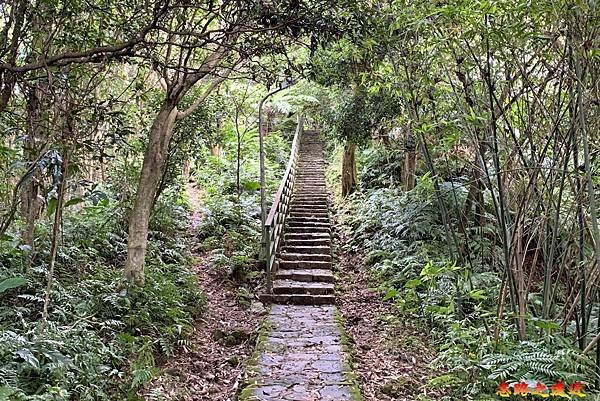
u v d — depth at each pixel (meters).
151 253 6.11
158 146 4.89
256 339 4.49
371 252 6.75
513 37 2.92
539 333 3.30
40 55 2.86
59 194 3.31
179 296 5.03
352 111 7.04
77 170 3.42
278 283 5.99
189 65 5.32
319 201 9.35
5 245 4.41
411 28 3.32
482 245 5.21
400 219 6.75
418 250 6.08
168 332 4.25
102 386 3.19
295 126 15.73
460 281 3.91
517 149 3.33
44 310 3.26
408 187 7.54
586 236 3.65
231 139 11.10
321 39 3.48
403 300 4.83
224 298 5.76
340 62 6.15
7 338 2.87
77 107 3.41
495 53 3.30
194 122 6.98
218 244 7.20
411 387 3.58
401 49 3.63
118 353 3.60
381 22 3.45
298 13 2.91
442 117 3.74
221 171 11.05
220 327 5.00
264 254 6.14
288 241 7.17
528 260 4.85
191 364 4.05
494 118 3.20
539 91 3.23
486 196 5.88
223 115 8.75
